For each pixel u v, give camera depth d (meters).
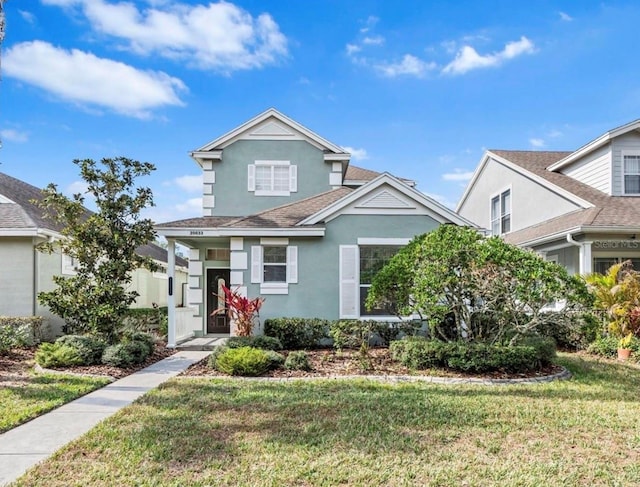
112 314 11.59
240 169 17.56
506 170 20.45
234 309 12.61
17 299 14.01
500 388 8.26
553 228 15.56
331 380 8.74
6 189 16.16
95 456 5.00
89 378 8.83
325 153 17.70
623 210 14.56
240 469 4.67
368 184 13.39
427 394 7.67
